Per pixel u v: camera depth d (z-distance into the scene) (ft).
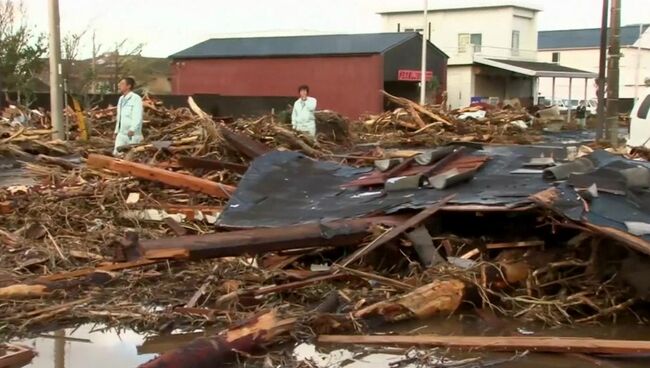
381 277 21.66
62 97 56.95
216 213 29.53
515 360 17.62
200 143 41.70
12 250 25.85
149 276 23.18
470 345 18.06
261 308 20.65
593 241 21.63
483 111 94.89
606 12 70.85
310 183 29.45
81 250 25.96
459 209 23.17
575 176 23.77
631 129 50.16
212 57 154.20
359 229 23.48
